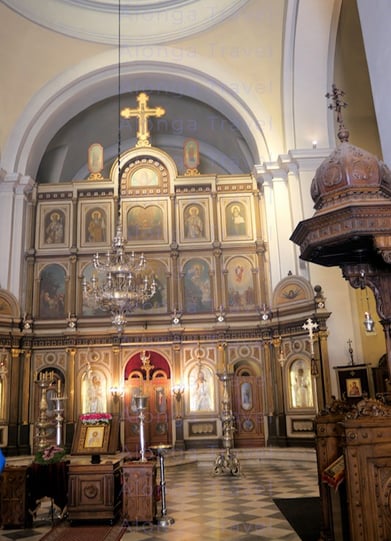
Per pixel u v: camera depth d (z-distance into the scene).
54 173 20.09
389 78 6.56
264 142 16.77
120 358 16.50
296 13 14.54
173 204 17.78
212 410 16.20
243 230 17.62
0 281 16.42
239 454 14.69
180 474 12.84
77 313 16.94
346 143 5.86
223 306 16.89
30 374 16.39
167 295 17.06
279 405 15.43
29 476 7.56
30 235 17.58
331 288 14.63
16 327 16.33
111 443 8.50
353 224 5.42
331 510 5.86
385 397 6.16
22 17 15.73
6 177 16.83
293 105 15.80
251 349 16.59
